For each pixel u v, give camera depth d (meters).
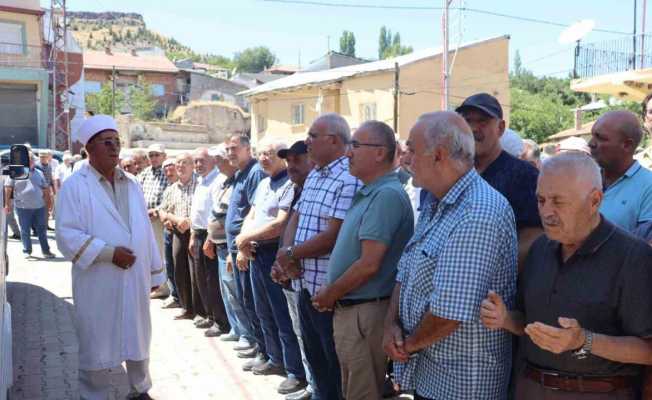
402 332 2.81
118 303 4.37
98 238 4.30
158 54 80.69
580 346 2.12
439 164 2.65
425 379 2.74
